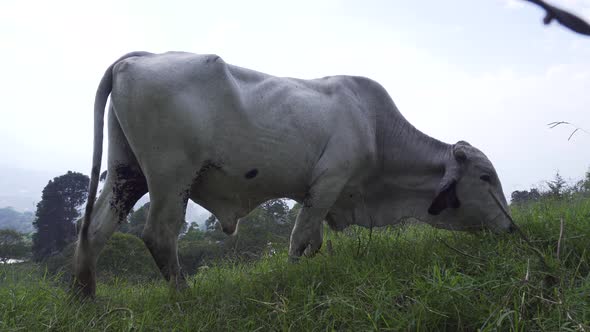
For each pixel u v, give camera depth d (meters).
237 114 3.97
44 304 3.35
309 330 2.75
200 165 3.90
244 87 4.09
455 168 4.66
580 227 3.78
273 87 4.25
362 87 4.90
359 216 5.02
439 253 3.78
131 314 2.99
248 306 3.23
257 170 4.16
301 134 4.29
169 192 3.79
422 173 4.94
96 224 3.89
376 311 2.64
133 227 9.66
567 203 5.41
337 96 4.64
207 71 3.84
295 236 4.48
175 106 3.68
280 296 3.10
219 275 3.98
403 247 4.12
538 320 2.37
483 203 4.68
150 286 4.50
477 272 3.29
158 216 3.83
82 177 21.62
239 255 5.12
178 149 3.75
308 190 4.52
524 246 3.59
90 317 3.16
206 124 3.82
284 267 3.99
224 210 4.31
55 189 21.05
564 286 2.76
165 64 3.75
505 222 4.62
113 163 4.01
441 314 2.57
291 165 4.30
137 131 3.71
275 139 4.16
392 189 5.03
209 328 2.95
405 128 4.98
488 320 2.48
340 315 2.78
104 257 7.23
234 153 4.01
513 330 2.38
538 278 2.99
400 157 4.92
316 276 3.55
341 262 3.77
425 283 2.99
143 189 4.12
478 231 4.63
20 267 4.33
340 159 4.50
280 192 4.47
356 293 3.02
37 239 19.72
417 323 2.56
